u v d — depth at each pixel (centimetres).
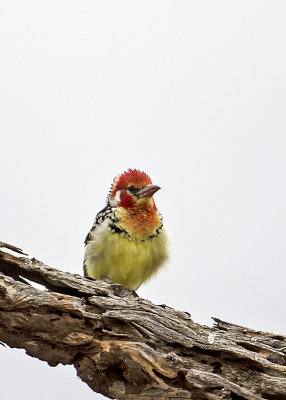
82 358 798
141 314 814
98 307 822
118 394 783
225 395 744
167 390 763
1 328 794
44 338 791
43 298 789
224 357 796
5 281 796
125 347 775
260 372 786
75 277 853
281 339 827
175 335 806
